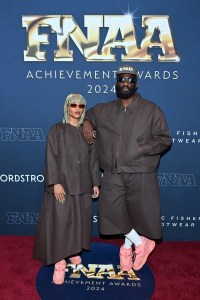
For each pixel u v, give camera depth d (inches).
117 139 103.8
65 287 102.3
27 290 100.5
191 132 125.6
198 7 116.6
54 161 101.0
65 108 102.3
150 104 104.4
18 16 118.3
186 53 119.7
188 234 134.6
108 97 124.0
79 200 103.0
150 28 117.8
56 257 101.9
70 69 122.1
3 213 135.3
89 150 106.4
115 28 118.2
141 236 116.0
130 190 107.5
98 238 135.6
